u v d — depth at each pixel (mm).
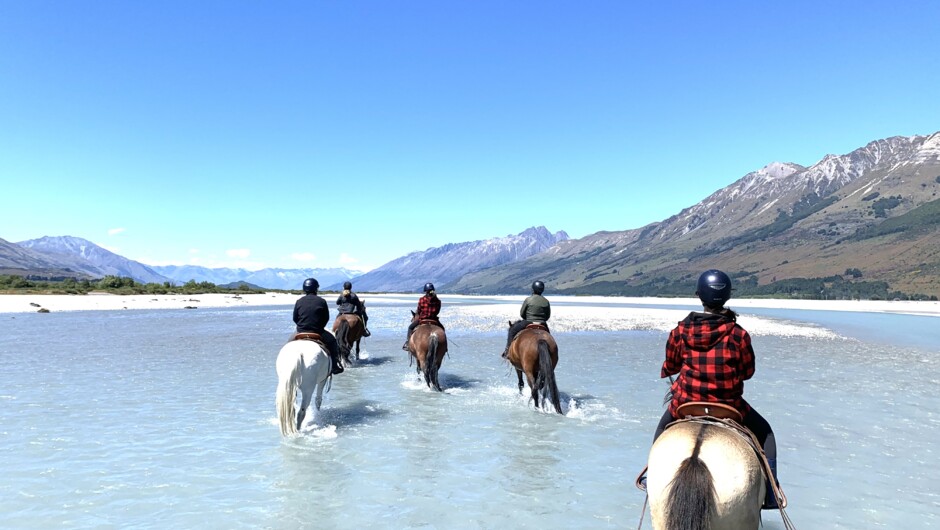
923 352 23688
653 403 13273
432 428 10961
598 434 10562
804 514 6961
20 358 20094
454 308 62719
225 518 6754
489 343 26609
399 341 27453
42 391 14320
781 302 106750
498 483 8023
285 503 7230
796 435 10508
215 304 66250
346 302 19297
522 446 9797
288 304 69000
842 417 11883
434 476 8297
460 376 17125
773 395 14219
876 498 7477
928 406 12969
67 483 7879
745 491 3795
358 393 14391
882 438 10305
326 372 11203
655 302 115500
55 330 30875
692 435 4195
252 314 47562
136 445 9711
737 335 4703
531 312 12938
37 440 9953
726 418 4613
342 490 7707
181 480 8039
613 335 31547
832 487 7875
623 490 7781
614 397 13969
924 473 8461
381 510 7039
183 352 22094
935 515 6926
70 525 6516
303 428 10867
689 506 3547
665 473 3969
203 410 12359
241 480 8062
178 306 59938
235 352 22156
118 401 13211
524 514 6957
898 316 55938
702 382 4734
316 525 6578
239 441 10000
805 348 25141
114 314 45312
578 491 7734
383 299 127000
